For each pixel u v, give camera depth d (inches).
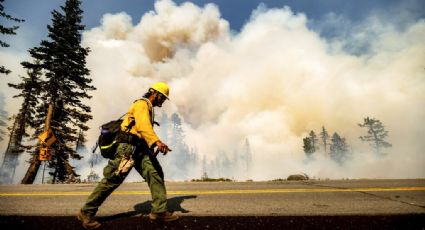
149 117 105.5
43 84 738.8
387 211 123.6
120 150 101.0
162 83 114.4
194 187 248.2
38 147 679.7
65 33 783.7
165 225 97.7
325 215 113.3
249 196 182.5
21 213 125.1
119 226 97.2
